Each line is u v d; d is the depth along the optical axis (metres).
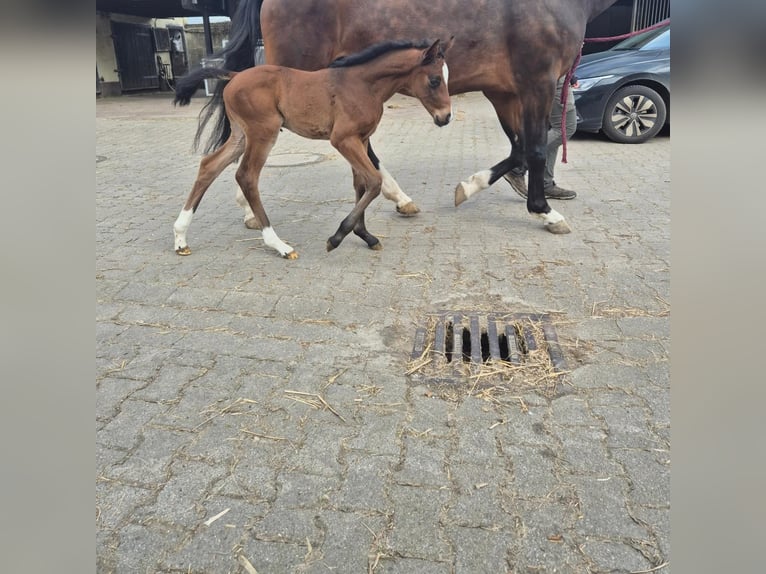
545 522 1.88
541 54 4.08
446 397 2.55
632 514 1.90
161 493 2.03
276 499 2.00
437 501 1.97
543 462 2.14
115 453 2.23
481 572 1.71
